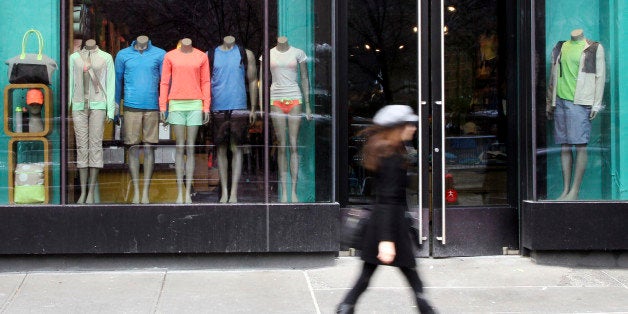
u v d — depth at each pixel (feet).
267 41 24.12
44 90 23.72
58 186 23.59
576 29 24.89
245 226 23.32
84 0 23.91
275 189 23.97
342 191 25.03
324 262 23.86
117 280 22.35
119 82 23.93
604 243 23.94
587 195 24.90
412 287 15.42
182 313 19.25
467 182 25.41
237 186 23.98
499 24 25.41
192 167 23.99
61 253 23.04
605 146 24.98
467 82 25.43
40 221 22.91
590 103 24.88
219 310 19.51
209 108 24.08
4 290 21.25
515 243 25.50
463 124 25.43
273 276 22.88
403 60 25.43
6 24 23.71
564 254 24.35
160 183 23.91
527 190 24.67
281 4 24.17
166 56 24.07
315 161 24.03
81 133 23.81
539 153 24.59
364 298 20.62
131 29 24.04
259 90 24.09
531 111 24.48
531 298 20.75
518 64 25.25
